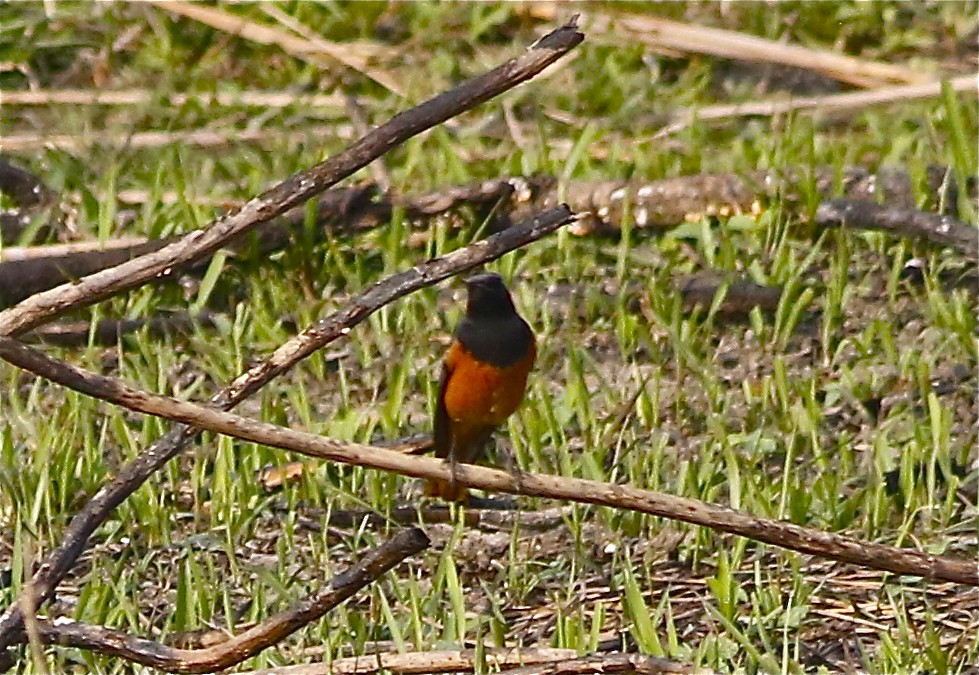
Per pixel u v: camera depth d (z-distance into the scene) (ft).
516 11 58.59
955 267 41.24
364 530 31.22
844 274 39.86
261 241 40.91
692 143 47.83
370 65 55.36
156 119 51.44
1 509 31.81
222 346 38.47
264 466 33.06
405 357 35.91
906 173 43.39
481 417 29.48
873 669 26.25
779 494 31.53
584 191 42.19
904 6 59.77
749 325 39.58
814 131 47.60
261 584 28.66
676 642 26.40
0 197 43.75
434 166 46.19
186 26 57.67
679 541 30.48
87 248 38.86
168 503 32.40
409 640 27.14
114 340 38.63
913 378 36.50
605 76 54.24
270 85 55.01
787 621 27.45
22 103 51.78
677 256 41.52
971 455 33.86
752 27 58.13
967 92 51.37
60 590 29.66
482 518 31.42
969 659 26.73
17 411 34.37
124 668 26.68
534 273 41.37
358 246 42.16
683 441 34.47
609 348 38.73
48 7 57.57
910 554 22.77
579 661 23.35
